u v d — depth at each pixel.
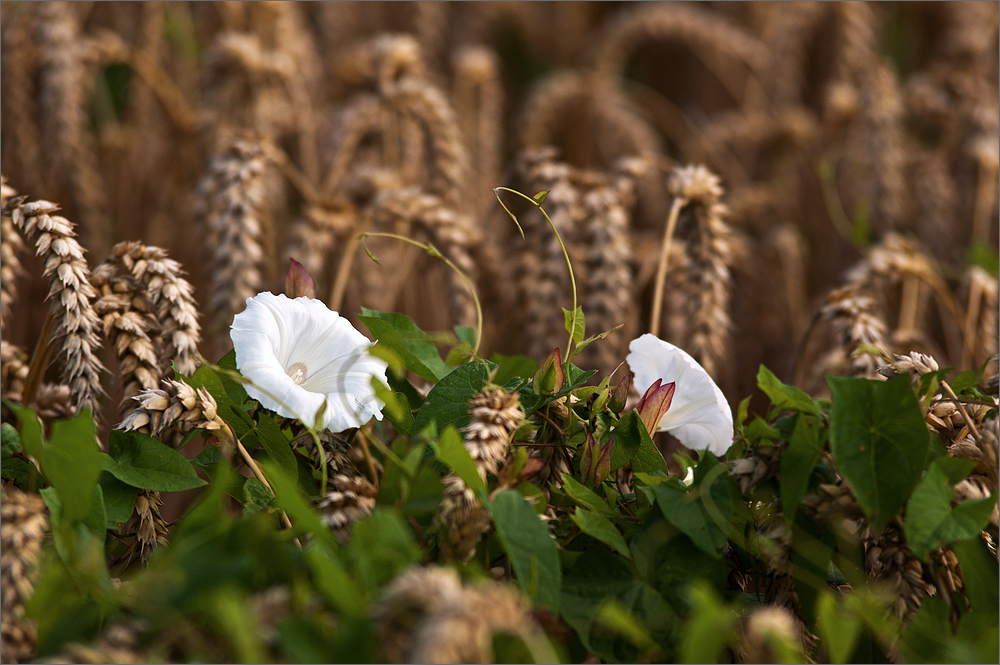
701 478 0.93
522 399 0.95
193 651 0.87
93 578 0.88
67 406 1.01
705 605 0.87
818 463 0.93
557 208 1.21
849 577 0.93
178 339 0.99
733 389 1.46
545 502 0.93
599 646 0.90
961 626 0.91
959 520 0.91
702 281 1.14
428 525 0.93
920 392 0.94
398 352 0.98
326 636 0.87
